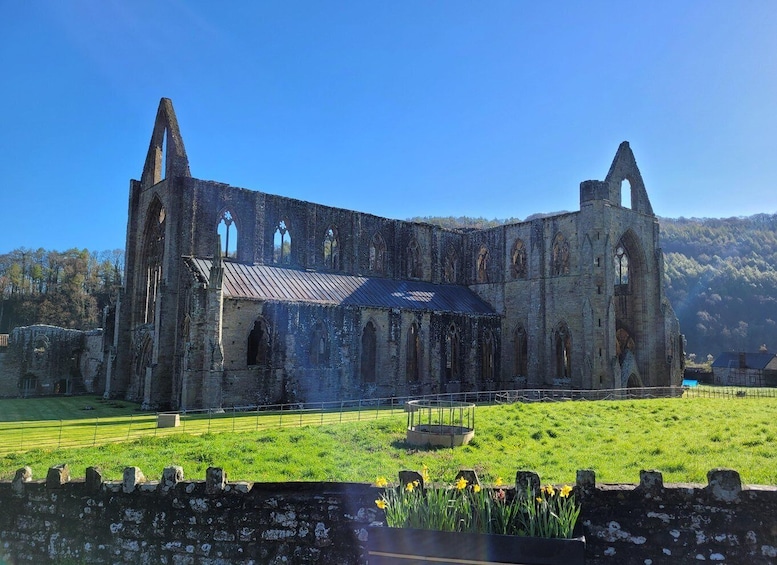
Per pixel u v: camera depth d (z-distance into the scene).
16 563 14.95
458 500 11.65
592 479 12.06
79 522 14.62
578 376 66.62
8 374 73.56
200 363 50.66
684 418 36.38
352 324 61.03
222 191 61.62
